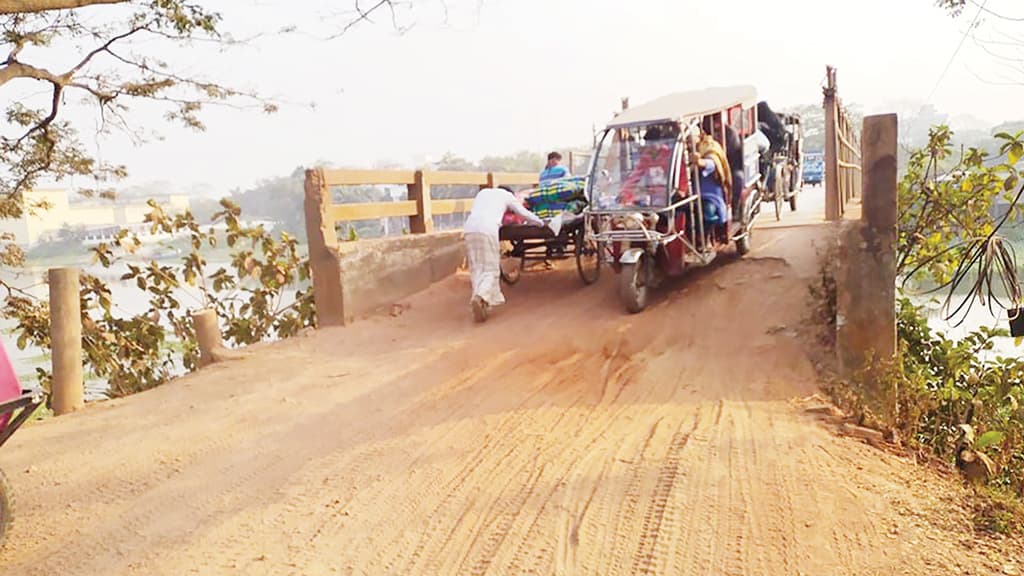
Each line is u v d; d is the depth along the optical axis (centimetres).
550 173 1242
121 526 500
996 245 690
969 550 407
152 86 1561
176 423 704
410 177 1186
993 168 923
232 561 440
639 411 657
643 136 1015
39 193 1628
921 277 975
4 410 466
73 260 1452
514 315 1026
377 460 579
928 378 840
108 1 1102
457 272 1274
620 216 945
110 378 1130
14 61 1380
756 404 655
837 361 721
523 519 466
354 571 421
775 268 1061
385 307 1084
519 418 654
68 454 645
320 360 884
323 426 667
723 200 1032
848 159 1625
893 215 682
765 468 513
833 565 396
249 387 796
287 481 552
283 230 1196
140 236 1165
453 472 546
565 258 1175
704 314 922
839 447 552
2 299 1377
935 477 514
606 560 413
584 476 521
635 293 949
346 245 1030
